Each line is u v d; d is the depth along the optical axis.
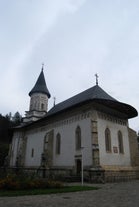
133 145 27.34
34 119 43.59
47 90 47.69
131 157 26.31
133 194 11.61
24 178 14.22
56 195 11.05
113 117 26.38
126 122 28.45
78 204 8.58
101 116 24.50
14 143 40.31
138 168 25.73
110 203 8.87
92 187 15.02
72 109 26.80
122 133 26.81
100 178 20.02
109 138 24.44
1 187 12.34
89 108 24.28
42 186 13.45
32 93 47.03
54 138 29.06
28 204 8.42
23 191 11.90
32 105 46.09
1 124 75.88
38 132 34.22
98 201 9.34
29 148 35.84
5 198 9.86
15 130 41.41
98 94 26.45
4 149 52.75
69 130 26.45
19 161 36.44
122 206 8.23
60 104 36.53
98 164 21.03
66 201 9.25
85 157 22.58
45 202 8.93
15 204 8.39
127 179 23.22
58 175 23.08
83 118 24.69
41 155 30.45
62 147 26.81
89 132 23.12
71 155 24.80
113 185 17.17
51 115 30.12
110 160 23.23
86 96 27.73
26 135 38.44
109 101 24.03
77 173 23.14
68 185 16.31
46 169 25.86
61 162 26.14
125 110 27.62
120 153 25.11
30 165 33.66
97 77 29.98
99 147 22.55
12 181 12.95
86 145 22.97
